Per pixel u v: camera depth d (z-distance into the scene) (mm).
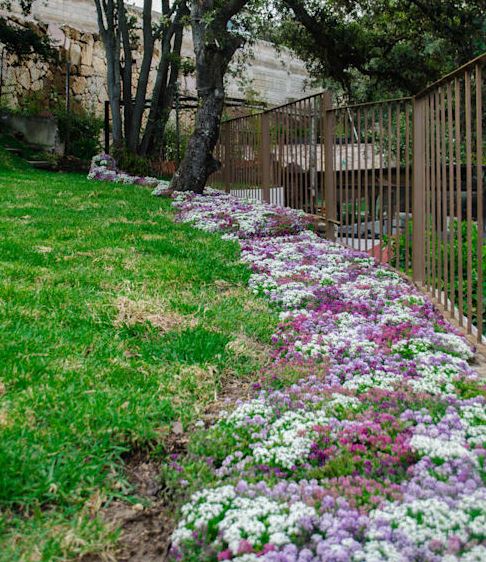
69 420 3355
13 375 3779
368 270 7641
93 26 25031
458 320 5859
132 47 22750
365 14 20297
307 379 4336
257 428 3555
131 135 19969
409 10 19734
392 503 2699
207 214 10805
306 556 2383
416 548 2377
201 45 14133
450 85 5660
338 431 3473
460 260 5574
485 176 10570
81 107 24453
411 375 4430
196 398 3996
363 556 2346
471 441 3270
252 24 17547
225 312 5656
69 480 2943
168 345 4672
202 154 14461
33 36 20406
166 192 13969
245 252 8312
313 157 10727
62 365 4031
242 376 4449
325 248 8758
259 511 2670
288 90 31625
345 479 2951
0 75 21203
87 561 2576
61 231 8398
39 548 2551
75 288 5750
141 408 3607
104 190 13875
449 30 18375
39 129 20562
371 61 20094
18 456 2959
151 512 2934
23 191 12570
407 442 3270
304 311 5930
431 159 6410
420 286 7059
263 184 13148
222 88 14602
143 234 8852
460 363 4641
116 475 3133
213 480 3061
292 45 21922
